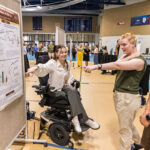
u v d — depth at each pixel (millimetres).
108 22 12406
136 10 10617
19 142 1892
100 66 1326
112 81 5277
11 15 1284
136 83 1392
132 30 11062
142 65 1309
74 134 2131
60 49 1843
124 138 1496
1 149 1282
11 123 1420
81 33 17359
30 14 16969
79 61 8227
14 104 1459
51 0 12305
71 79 2111
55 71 1842
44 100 1896
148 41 10211
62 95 1842
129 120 1447
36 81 5055
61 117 1930
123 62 1277
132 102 1398
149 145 916
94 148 1841
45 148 1810
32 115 2396
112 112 2814
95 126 1869
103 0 11945
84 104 3182
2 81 1194
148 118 871
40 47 10641
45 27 17312
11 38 1298
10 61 1300
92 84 4824
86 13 14625
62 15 17000
